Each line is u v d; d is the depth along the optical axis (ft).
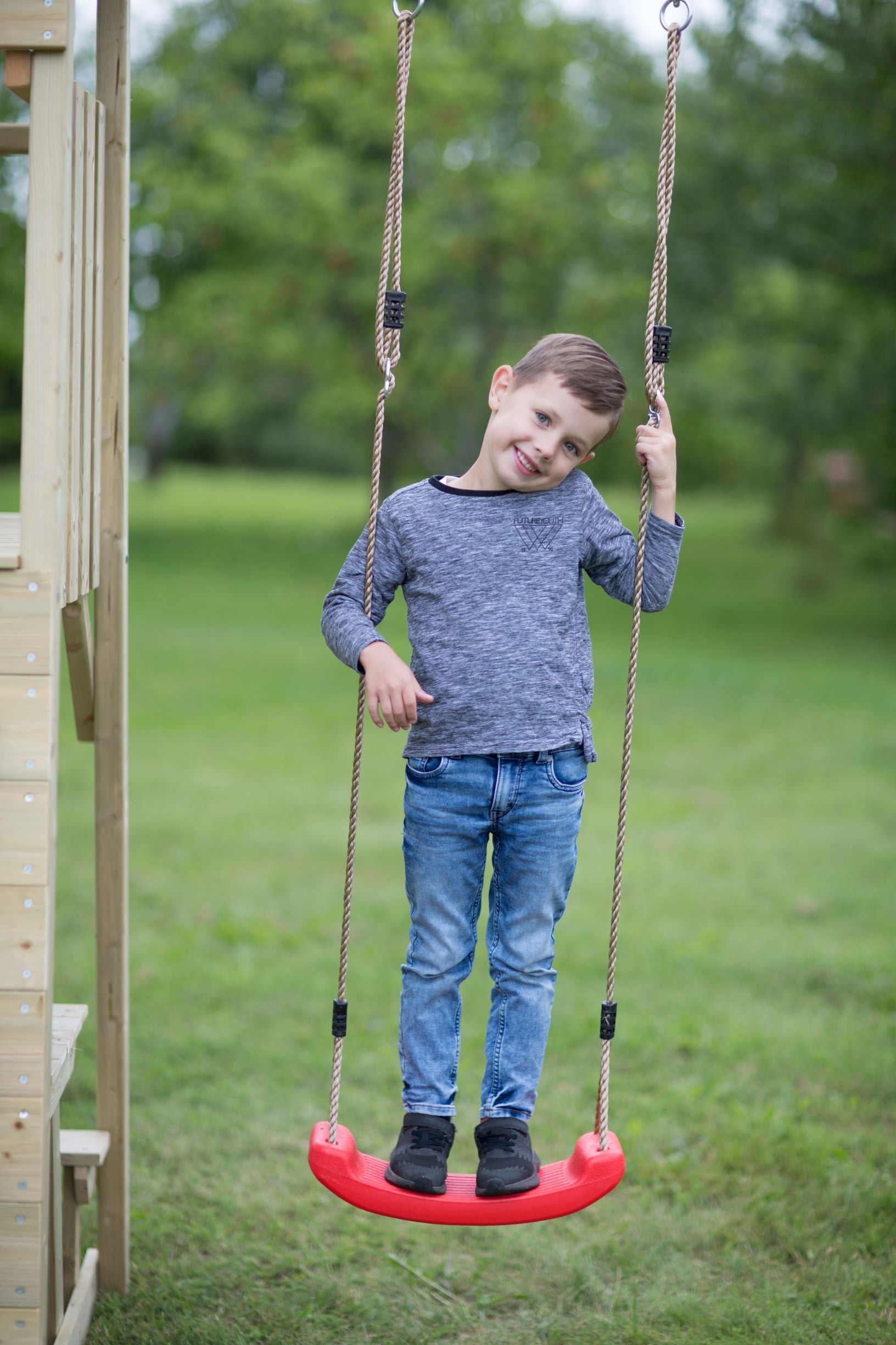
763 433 63.31
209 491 114.73
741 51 40.65
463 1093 13.66
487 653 8.29
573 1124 12.87
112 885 9.73
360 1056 14.40
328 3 57.57
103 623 9.47
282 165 57.06
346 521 87.56
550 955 8.73
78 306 7.95
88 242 8.27
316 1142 8.16
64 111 7.24
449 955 8.53
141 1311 9.87
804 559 63.05
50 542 7.29
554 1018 15.42
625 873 21.30
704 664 41.96
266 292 61.11
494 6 57.93
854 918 19.08
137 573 60.70
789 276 51.80
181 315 64.13
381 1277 10.52
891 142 39.32
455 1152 12.36
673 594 61.41
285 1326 9.76
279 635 45.73
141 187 59.67
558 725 8.36
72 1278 9.73
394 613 49.24
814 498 61.77
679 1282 10.43
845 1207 11.33
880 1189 11.62
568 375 8.17
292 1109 13.15
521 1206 8.09
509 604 8.36
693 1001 16.02
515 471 8.34
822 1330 9.73
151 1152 12.27
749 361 56.03
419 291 60.80
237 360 71.61
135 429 131.85
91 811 23.30
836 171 42.68
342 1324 9.83
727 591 62.44
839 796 26.20
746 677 39.55
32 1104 7.29
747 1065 14.29
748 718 33.65
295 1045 14.66
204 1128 12.70
